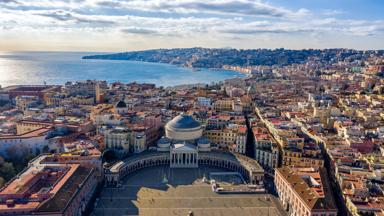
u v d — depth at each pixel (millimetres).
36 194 195375
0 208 179500
